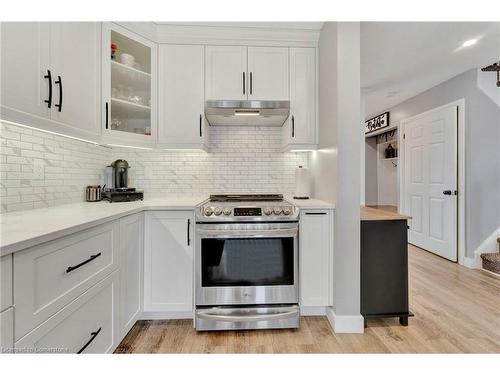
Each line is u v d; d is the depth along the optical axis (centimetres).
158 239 196
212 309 188
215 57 232
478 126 314
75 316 117
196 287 190
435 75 330
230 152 268
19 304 87
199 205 198
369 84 356
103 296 141
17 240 86
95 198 215
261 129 270
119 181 237
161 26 223
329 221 199
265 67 234
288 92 235
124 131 211
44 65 134
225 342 177
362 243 196
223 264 190
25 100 122
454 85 336
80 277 121
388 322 201
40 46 131
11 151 152
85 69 170
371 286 195
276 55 234
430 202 376
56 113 143
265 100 232
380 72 318
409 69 310
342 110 190
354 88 190
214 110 228
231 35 230
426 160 382
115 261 154
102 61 191
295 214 192
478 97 312
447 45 254
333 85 197
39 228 106
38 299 96
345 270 191
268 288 191
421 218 393
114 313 153
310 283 201
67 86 152
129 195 220
